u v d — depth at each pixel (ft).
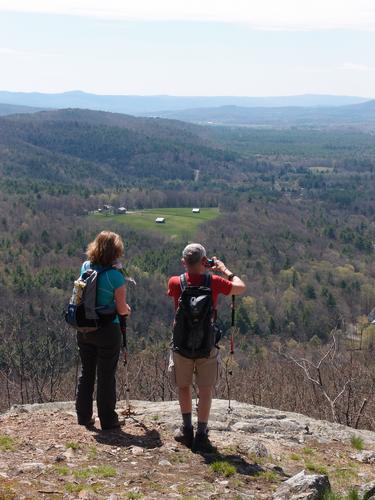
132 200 574.97
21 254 344.69
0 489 14.56
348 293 294.05
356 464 21.30
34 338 90.58
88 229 414.00
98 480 15.90
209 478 17.19
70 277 246.88
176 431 20.56
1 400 71.10
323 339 213.25
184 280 18.61
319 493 16.22
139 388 58.03
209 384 19.06
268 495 16.38
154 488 15.88
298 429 24.71
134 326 195.93
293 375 58.75
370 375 55.47
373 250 421.18
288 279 314.35
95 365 20.54
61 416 21.94
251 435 23.03
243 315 241.14
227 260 347.15
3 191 561.43
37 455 17.44
